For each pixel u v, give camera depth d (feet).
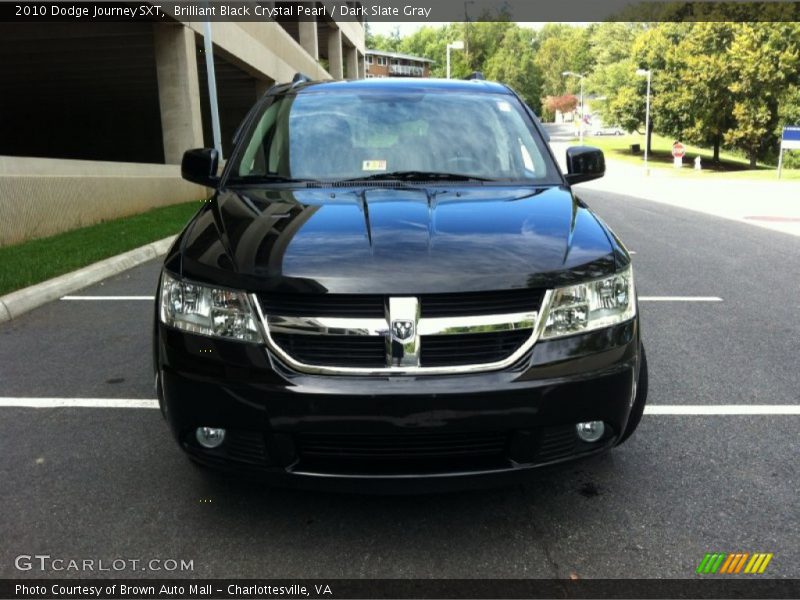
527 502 10.19
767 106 158.30
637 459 11.53
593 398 8.77
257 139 13.15
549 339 8.69
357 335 8.34
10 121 102.94
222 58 66.54
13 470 11.25
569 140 267.39
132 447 12.07
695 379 15.39
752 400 14.14
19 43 56.08
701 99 163.53
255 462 8.72
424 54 439.63
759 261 30.50
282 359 8.46
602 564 8.75
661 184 94.22
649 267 28.96
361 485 8.54
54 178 34.91
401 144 12.70
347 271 8.55
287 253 8.97
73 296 23.32
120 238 33.12
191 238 10.00
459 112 13.47
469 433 8.52
